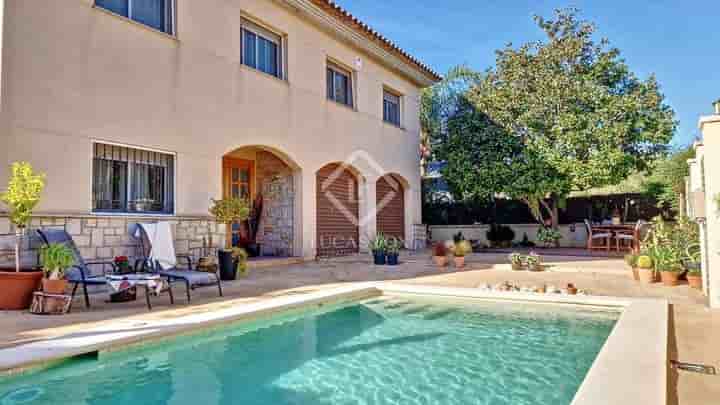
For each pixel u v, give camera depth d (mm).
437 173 18891
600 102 14031
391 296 7184
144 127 7801
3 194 5520
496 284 7586
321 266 10695
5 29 6078
